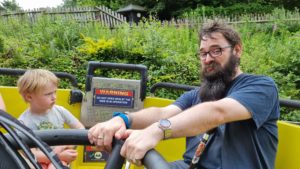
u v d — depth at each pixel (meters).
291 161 2.11
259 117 1.69
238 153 1.73
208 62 1.96
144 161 1.08
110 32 7.93
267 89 1.78
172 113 2.06
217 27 1.95
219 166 1.76
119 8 16.30
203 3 16.20
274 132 1.83
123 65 2.76
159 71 5.97
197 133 1.46
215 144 1.81
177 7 16.52
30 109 2.31
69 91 2.78
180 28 8.52
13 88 2.81
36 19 9.80
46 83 2.23
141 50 6.35
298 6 16.03
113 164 1.16
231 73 1.94
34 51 6.66
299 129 2.07
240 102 1.65
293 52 6.91
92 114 2.76
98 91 2.76
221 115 1.56
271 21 10.46
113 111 2.76
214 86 1.95
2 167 0.85
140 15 15.56
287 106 2.18
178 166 1.97
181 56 6.48
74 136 1.22
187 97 2.19
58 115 2.41
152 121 1.84
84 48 6.69
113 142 1.23
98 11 10.91
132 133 1.20
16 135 0.93
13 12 10.16
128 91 2.75
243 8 15.57
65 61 6.40
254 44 7.94
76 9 10.68
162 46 6.64
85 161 2.66
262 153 1.75
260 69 6.46
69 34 7.35
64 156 1.89
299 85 6.51
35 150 1.79
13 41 7.20
